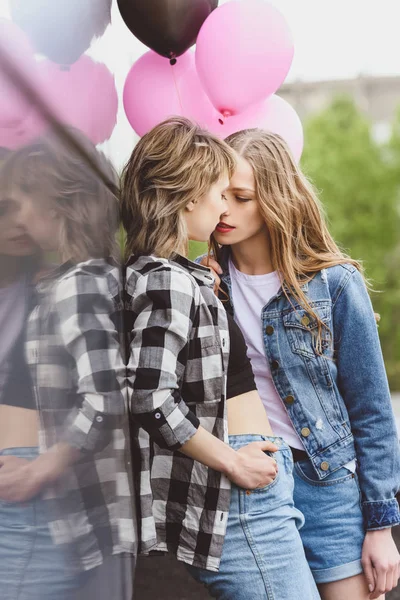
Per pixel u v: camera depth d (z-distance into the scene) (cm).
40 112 67
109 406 106
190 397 133
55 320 71
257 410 144
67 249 80
